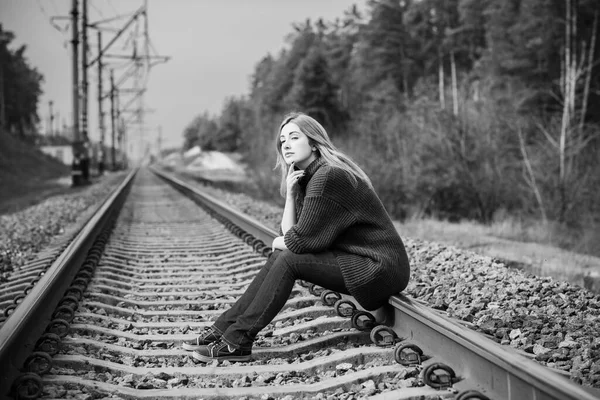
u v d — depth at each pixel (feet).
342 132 118.93
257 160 96.48
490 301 15.88
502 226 56.13
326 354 12.63
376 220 12.71
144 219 45.62
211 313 16.51
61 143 375.45
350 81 185.68
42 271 20.13
